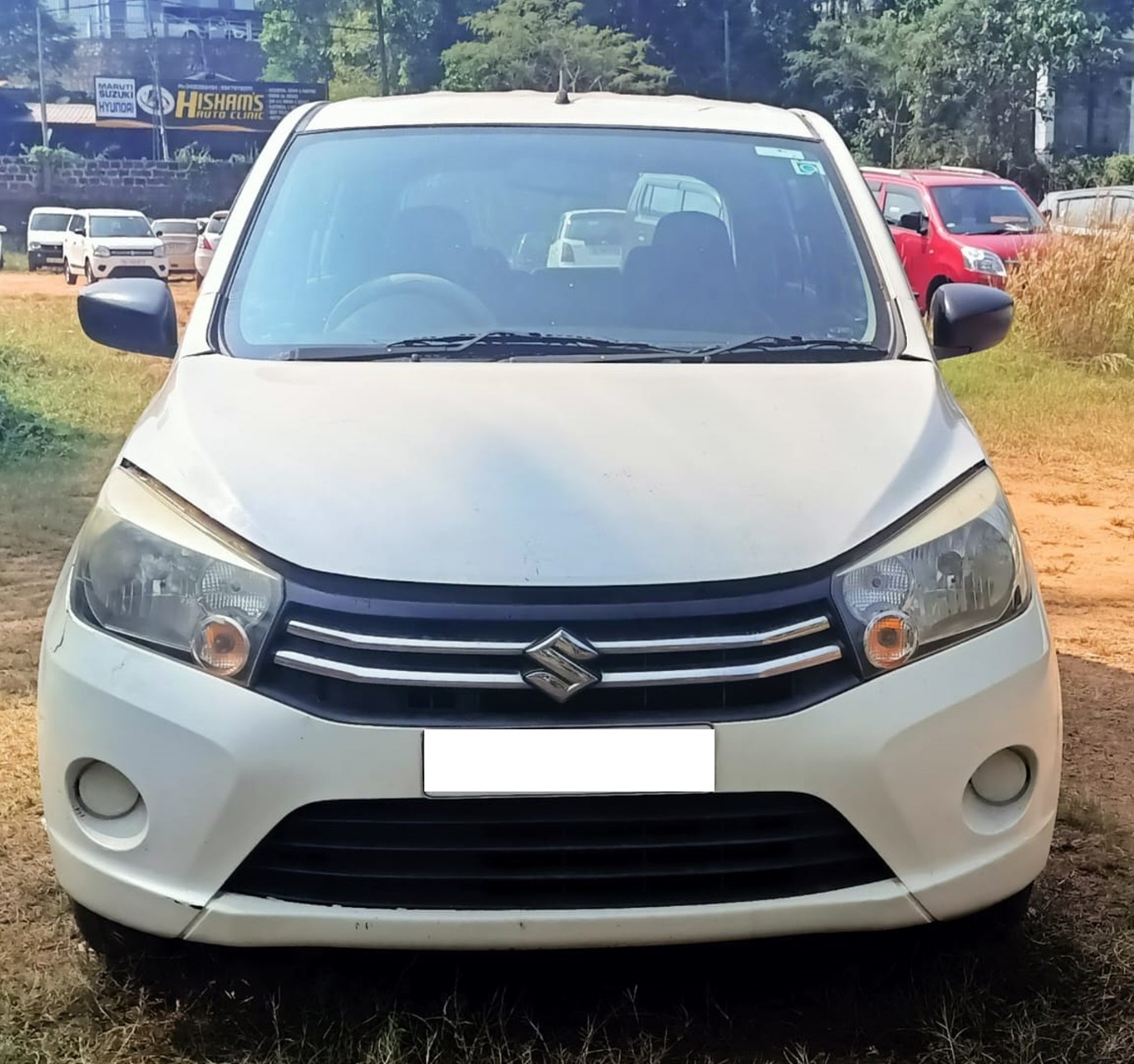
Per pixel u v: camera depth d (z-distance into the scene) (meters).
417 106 3.86
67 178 52.03
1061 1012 2.63
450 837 2.32
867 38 44.69
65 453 8.76
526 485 2.49
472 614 2.31
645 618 2.32
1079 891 3.11
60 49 68.50
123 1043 2.52
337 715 2.29
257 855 2.33
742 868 2.35
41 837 3.36
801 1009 2.65
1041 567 6.34
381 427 2.67
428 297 3.28
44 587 5.70
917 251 15.60
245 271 3.33
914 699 2.37
